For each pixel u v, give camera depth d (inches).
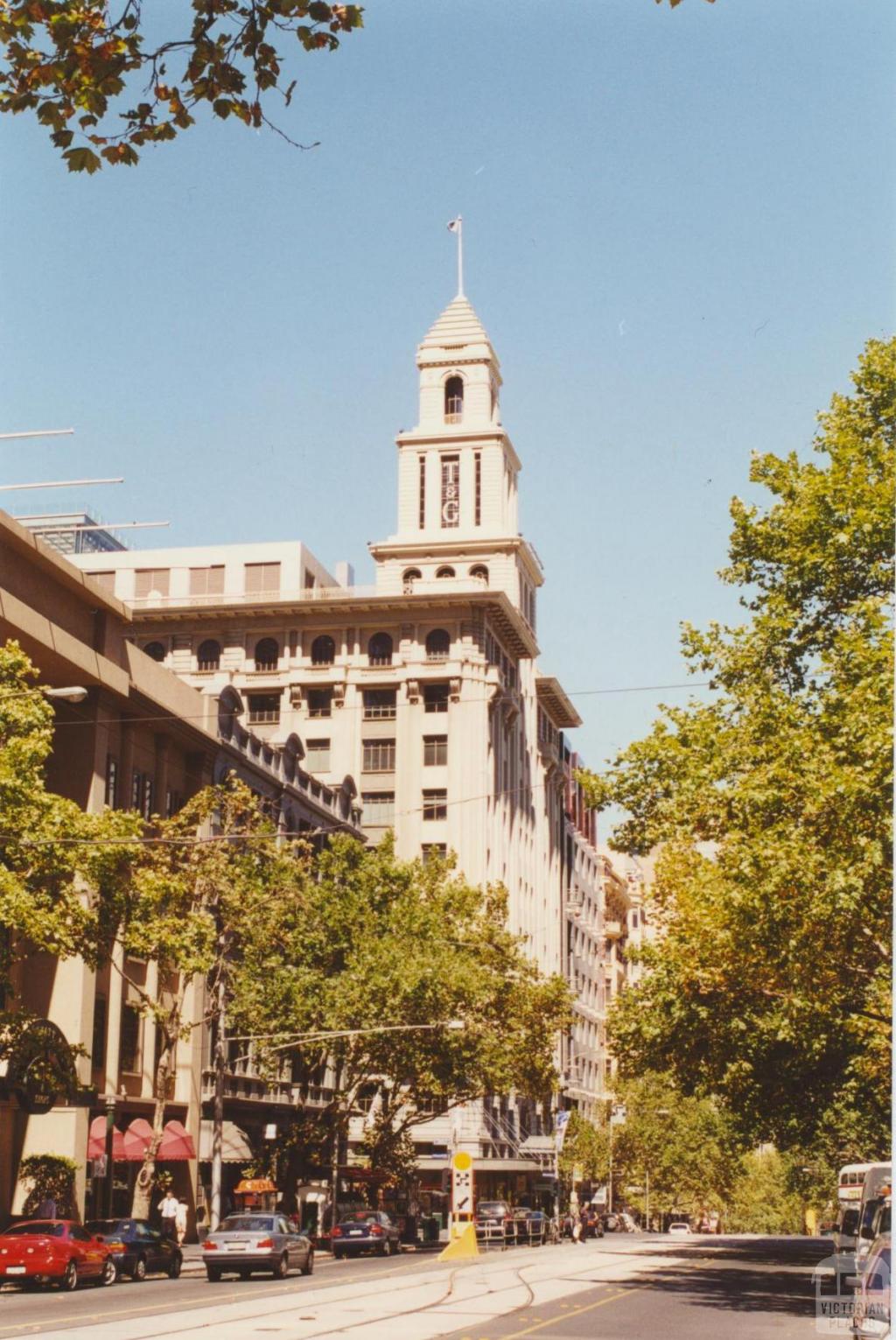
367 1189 2699.3
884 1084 1555.1
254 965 2174.0
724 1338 846.5
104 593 2028.8
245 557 3981.3
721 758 1311.5
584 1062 4872.0
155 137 427.2
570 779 4753.9
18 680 1312.7
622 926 5920.3
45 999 1913.1
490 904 2361.0
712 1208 5433.1
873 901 1128.2
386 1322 929.5
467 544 3919.8
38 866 1278.3
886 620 1184.8
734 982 1517.0
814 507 1359.5
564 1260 1971.0
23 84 418.9
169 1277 1535.4
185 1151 2090.3
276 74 418.3
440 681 3654.0
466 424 4111.7
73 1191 1843.0
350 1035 2091.5
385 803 3622.0
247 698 3718.0
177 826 1846.7
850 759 1139.3
